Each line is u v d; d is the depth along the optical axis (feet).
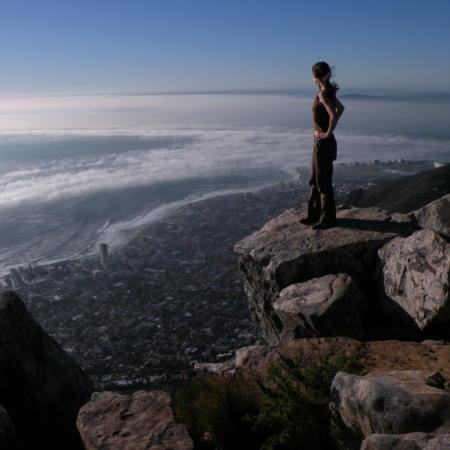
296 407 11.10
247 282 22.00
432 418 8.12
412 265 15.94
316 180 20.49
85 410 11.47
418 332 15.46
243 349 15.25
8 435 10.75
